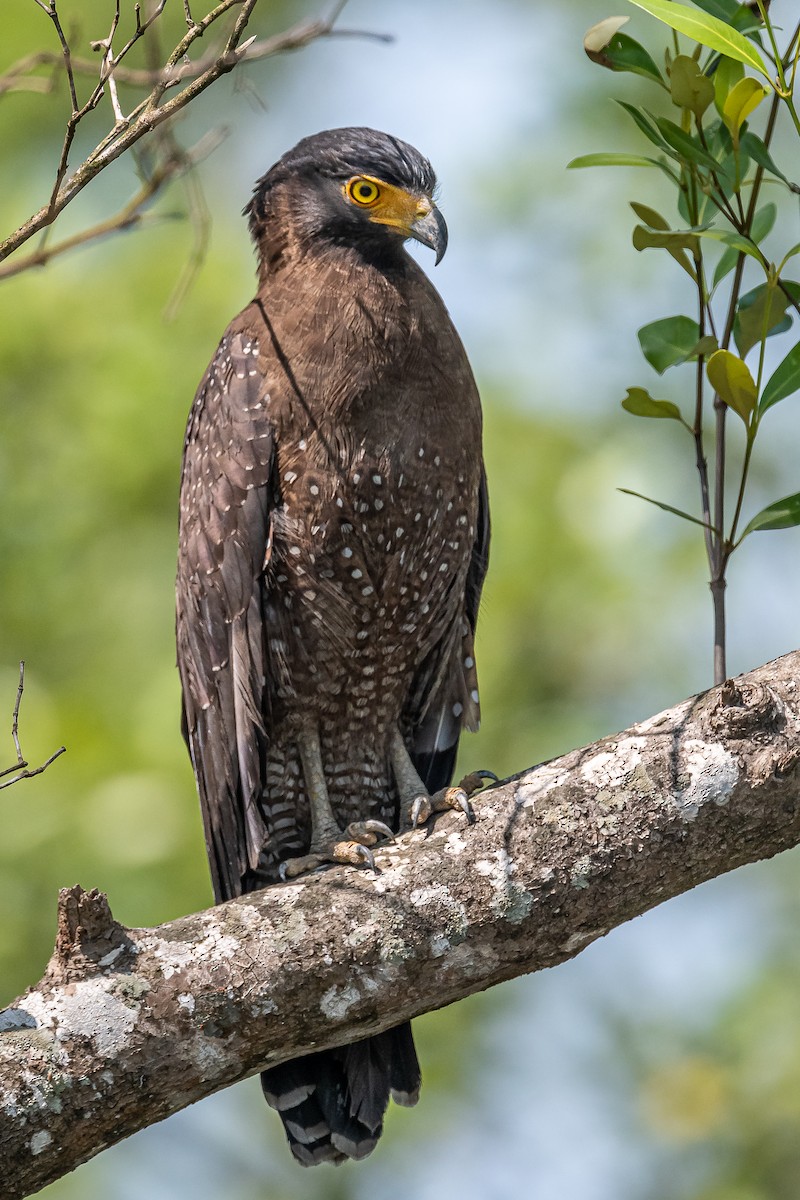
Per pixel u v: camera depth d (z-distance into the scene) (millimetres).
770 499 14547
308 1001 6664
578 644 13805
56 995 6469
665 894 6879
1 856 12391
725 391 7324
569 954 6945
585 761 7039
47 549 13750
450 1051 13008
